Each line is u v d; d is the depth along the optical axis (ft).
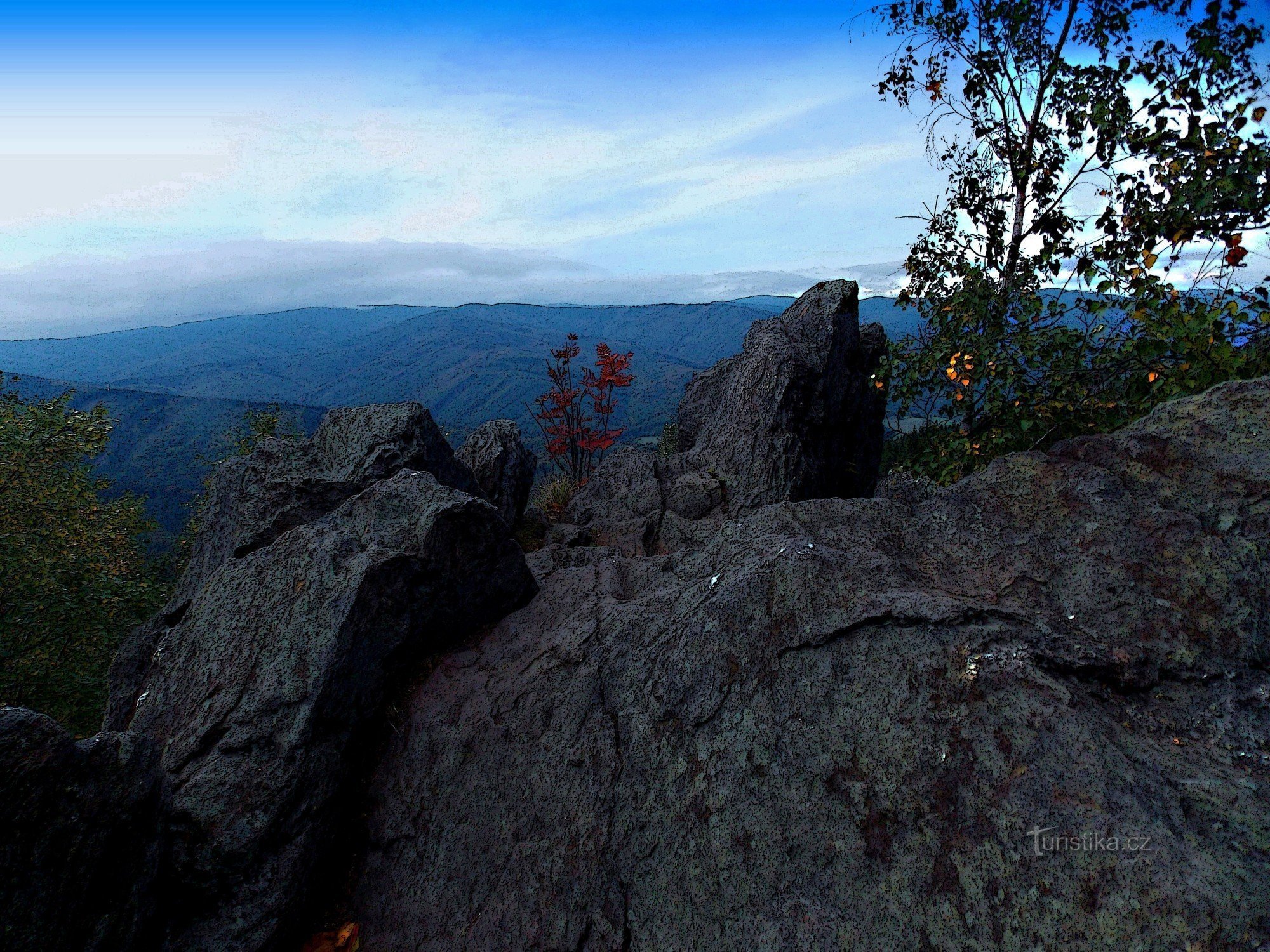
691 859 10.20
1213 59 20.18
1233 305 16.34
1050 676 8.93
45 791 8.59
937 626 9.98
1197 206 17.74
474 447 32.86
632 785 11.50
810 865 9.17
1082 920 6.98
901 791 8.90
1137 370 19.89
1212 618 9.21
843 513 13.89
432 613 15.76
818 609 11.05
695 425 44.06
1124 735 8.28
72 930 8.86
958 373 23.27
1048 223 26.08
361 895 12.74
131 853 9.83
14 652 42.37
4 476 45.24
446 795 13.17
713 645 11.80
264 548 16.62
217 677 13.75
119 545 63.46
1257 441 10.46
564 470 52.95
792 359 31.83
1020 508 11.88
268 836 11.52
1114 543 10.41
